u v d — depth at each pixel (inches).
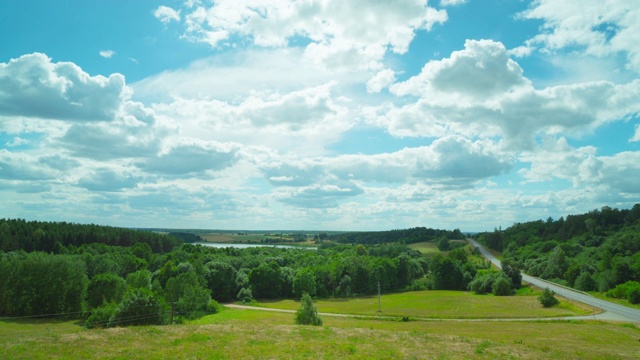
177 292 3427.7
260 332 1359.5
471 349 1263.5
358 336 1380.4
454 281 5851.4
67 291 3469.5
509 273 5565.9
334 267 5649.6
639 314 3346.5
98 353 1018.1
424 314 3622.0
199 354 1025.5
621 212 7588.6
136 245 6171.3
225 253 6850.4
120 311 2229.3
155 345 1113.4
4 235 4709.6
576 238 7475.4
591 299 4131.4
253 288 5206.7
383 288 5807.1
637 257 4699.8
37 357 967.0
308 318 2103.8
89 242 5969.5
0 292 3376.0
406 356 1101.1
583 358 1277.1
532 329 2449.6
